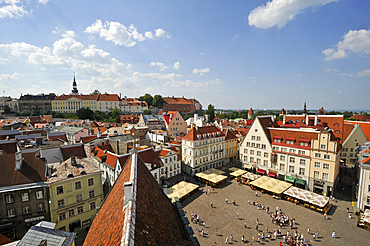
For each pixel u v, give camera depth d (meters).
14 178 36.56
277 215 48.53
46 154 51.28
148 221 13.48
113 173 57.31
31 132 80.31
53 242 21.06
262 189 65.19
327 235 42.09
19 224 35.91
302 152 63.75
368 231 43.25
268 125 79.12
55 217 38.53
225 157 90.31
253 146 77.00
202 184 69.19
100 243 12.79
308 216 49.31
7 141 56.78
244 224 46.34
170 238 14.95
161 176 65.75
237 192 63.00
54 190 38.41
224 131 94.12
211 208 53.31
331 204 54.78
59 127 113.19
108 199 20.19
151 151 63.47
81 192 41.78
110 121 179.50
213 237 41.91
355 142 86.31
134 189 14.81
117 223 12.37
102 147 70.50
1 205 34.66
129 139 76.56
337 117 76.31
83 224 42.31
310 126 77.38
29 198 36.50
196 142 75.44
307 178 62.44
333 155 57.00
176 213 22.27
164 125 149.25
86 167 43.41
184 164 79.75
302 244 38.62
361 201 49.75
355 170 75.25
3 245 23.31
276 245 39.59
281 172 68.75
